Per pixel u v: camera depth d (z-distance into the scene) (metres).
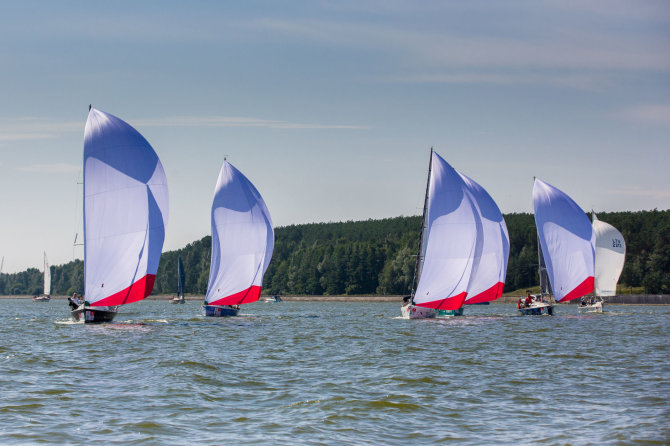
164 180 100.00
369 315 175.62
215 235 132.38
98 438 39.06
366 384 56.06
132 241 97.62
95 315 109.50
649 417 44.34
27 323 128.88
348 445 38.41
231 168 130.75
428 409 46.97
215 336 97.62
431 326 120.25
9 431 40.03
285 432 40.91
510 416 45.06
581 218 144.88
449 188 118.12
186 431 40.91
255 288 131.00
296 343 88.62
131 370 61.78
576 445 38.34
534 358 72.44
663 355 75.38
